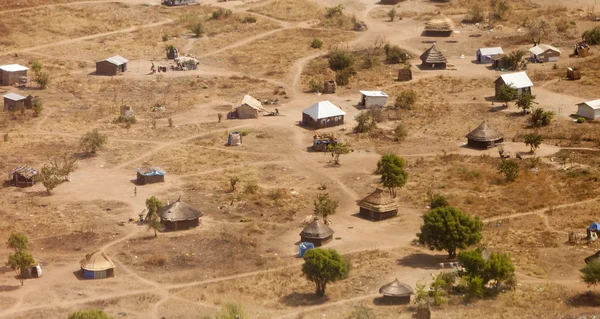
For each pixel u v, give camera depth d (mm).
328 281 93250
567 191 125625
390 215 119500
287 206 123688
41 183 131750
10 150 146250
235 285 97688
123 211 120938
